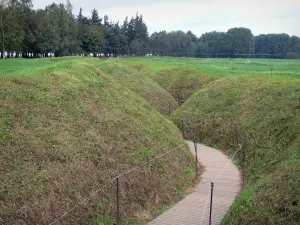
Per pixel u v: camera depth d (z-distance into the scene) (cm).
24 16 5934
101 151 1280
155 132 1673
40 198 958
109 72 3388
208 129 2400
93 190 1103
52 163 1091
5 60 3167
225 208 1220
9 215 868
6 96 1307
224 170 1697
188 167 1627
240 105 2394
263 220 948
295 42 10688
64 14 7562
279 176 1112
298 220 896
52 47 6412
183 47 11200
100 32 8850
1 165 988
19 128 1160
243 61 6662
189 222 1115
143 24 10931
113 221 1070
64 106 1423
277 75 2873
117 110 1644
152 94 3334
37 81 1539
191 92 3700
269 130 1822
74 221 980
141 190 1246
